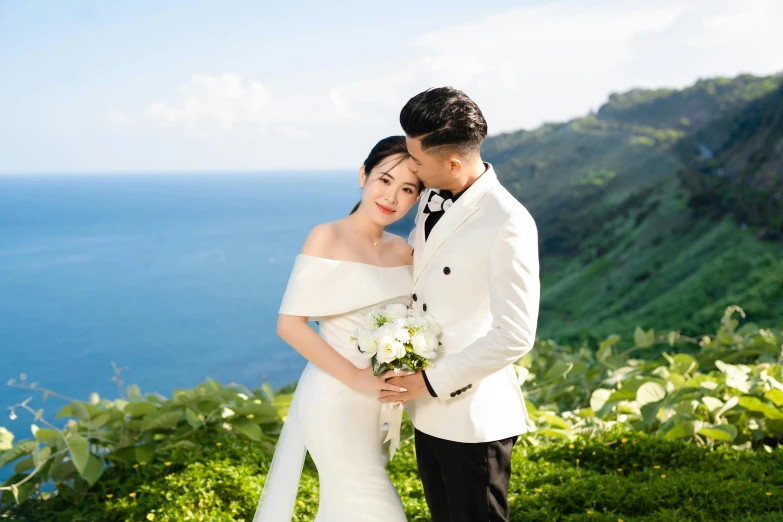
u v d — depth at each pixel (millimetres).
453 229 2422
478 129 2365
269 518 2777
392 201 2646
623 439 4066
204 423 4254
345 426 2627
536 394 5375
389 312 2461
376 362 2430
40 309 65562
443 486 2584
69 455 4125
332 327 2729
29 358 45219
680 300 22750
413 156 2412
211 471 3729
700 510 3266
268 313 60594
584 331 17250
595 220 44281
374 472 2674
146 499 3621
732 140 41219
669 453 3980
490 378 2506
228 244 118688
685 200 36125
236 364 41688
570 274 38844
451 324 2447
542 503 3438
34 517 3846
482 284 2395
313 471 4148
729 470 3666
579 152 66000
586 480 3631
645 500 3387
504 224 2312
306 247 2684
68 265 97125
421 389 2414
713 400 4203
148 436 4277
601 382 5457
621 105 71812
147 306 66188
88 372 40406
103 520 3631
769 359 5242
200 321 57906
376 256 2785
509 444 2510
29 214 189000
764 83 66375
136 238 130000
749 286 21531
